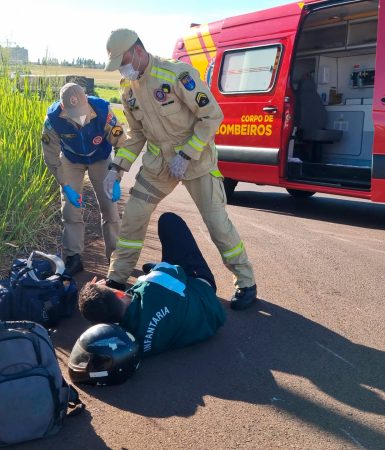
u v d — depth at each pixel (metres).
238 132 8.12
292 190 9.65
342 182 7.21
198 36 9.03
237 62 8.23
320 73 9.23
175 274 3.73
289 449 2.70
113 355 3.16
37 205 5.59
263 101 7.76
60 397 2.77
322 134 8.55
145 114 4.00
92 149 4.77
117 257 4.38
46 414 2.68
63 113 4.52
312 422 2.91
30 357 2.73
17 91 7.33
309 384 3.27
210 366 3.48
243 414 2.98
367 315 4.22
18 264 4.13
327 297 4.57
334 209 8.41
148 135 4.13
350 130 8.91
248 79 8.02
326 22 8.77
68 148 4.77
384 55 6.32
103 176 4.95
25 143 6.06
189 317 3.62
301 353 3.63
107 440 2.77
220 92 8.41
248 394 3.18
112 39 3.75
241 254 4.29
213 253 5.73
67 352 3.66
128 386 3.27
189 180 4.19
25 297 3.87
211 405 3.07
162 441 2.77
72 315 4.18
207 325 3.73
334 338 3.84
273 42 7.71
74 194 4.80
